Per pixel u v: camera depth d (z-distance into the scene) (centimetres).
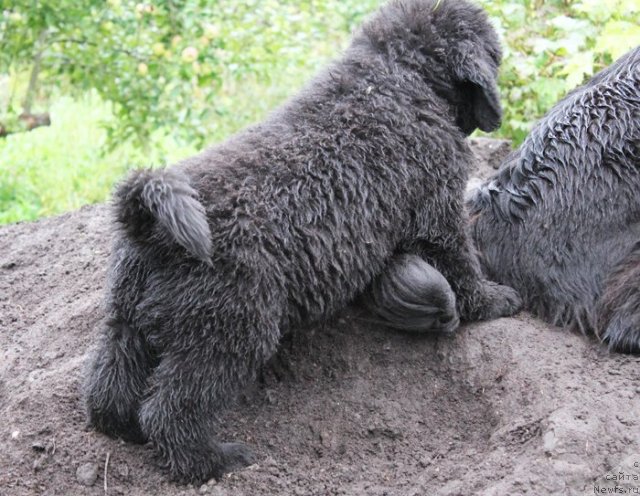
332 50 361
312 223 188
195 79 320
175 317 182
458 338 204
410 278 197
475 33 206
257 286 182
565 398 188
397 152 196
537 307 208
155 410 183
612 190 205
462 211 204
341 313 206
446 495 180
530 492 175
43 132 376
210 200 184
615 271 203
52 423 193
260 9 326
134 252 185
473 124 210
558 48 255
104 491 186
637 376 192
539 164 210
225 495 183
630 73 210
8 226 254
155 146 337
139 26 305
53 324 217
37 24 302
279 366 202
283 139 193
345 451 194
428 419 197
